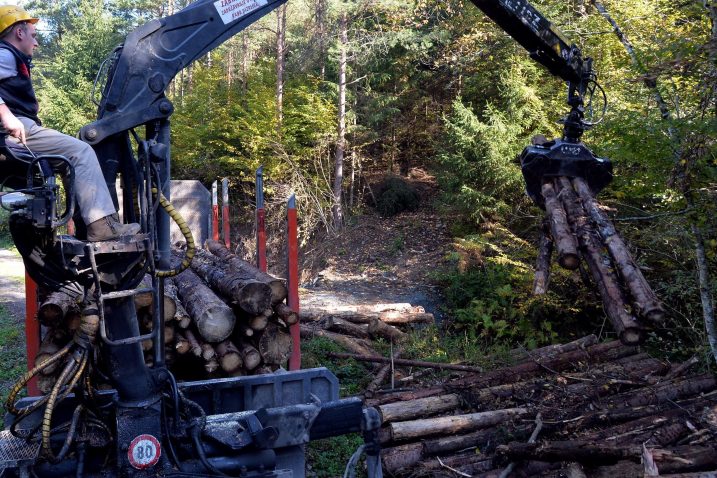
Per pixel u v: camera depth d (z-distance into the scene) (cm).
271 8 397
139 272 337
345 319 974
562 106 1328
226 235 1027
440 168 1736
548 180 442
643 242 844
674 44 623
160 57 368
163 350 354
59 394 368
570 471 503
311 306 1131
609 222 393
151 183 344
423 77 2111
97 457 363
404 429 561
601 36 877
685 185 632
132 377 348
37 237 326
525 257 1166
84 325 353
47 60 3531
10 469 343
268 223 2094
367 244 1773
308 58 2050
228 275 625
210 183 2303
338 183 1972
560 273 1015
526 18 438
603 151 725
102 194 333
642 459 480
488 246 1291
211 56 2758
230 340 569
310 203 1998
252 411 448
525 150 453
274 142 1958
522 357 802
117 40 3162
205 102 2256
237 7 385
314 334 904
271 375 464
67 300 478
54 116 2875
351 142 2089
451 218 1661
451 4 1753
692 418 586
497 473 512
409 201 1989
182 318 525
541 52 457
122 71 360
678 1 737
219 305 532
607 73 871
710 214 632
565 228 396
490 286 1152
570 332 1062
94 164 336
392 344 907
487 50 1498
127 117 359
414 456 541
